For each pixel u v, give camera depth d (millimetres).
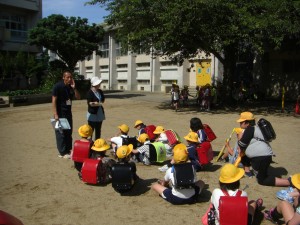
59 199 5672
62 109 8062
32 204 5477
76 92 8234
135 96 27938
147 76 35500
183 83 30328
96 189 6133
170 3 15430
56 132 8211
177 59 21500
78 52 26734
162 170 7023
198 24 15336
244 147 6211
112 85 41188
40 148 9344
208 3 14500
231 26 14977
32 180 6625
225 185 4395
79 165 6684
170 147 7824
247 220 4207
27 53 29188
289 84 23547
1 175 6945
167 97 26688
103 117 8602
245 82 25719
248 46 19531
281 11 14969
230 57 19547
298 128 12156
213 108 18625
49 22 26203
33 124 13828
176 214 5043
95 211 5191
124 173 5574
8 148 9367
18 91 24109
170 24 14922
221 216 4094
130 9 16547
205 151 6887
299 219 3875
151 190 6031
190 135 6910
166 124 13141
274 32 15398
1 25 29141
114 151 7652
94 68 44688
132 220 4867
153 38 16812
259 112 16812
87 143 6645
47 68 27781
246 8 15281
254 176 6605
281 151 8734
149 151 7402
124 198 5691
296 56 22906
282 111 16953
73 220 4895
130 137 7816
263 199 5539
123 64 39781
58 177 6801
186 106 19797
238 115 15648
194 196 5328
